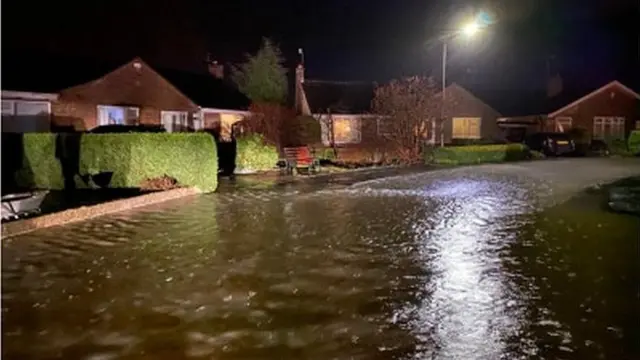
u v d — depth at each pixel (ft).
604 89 149.07
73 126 83.41
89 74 90.48
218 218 41.11
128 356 16.72
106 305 21.29
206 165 58.18
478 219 40.27
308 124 110.42
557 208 45.83
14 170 58.85
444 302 21.34
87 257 28.89
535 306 20.81
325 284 23.79
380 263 27.27
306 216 42.09
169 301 21.70
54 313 20.44
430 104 103.96
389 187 63.10
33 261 28.09
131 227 37.32
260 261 27.81
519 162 103.81
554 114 147.23
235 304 21.29
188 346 17.42
